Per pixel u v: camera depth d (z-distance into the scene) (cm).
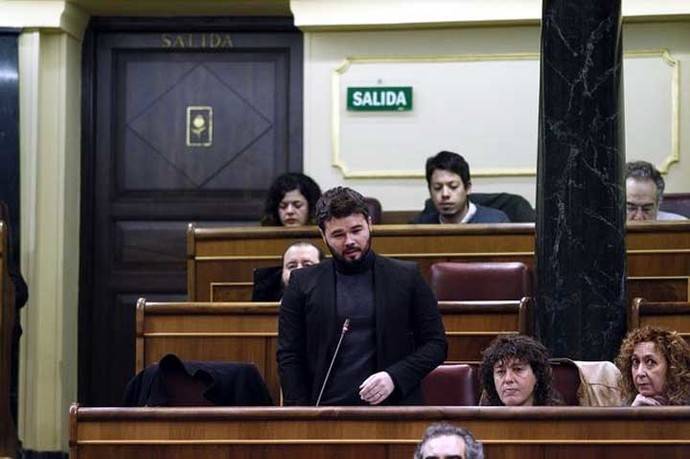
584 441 1088
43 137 1948
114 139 2019
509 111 1938
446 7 1925
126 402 1255
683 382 1185
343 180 1953
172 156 2019
